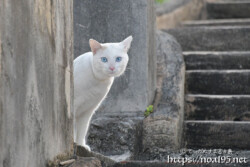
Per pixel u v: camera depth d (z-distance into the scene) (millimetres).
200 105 7273
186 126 6812
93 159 4059
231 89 7746
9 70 2764
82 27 6637
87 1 6598
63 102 3873
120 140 6074
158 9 11547
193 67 8414
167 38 8219
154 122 6285
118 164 4684
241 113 7152
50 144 3520
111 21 6547
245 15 11578
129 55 6465
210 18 11695
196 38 9555
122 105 6504
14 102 2832
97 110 6535
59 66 3766
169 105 6629
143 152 6289
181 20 11664
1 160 2648
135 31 6457
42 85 3340
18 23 2898
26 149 3029
